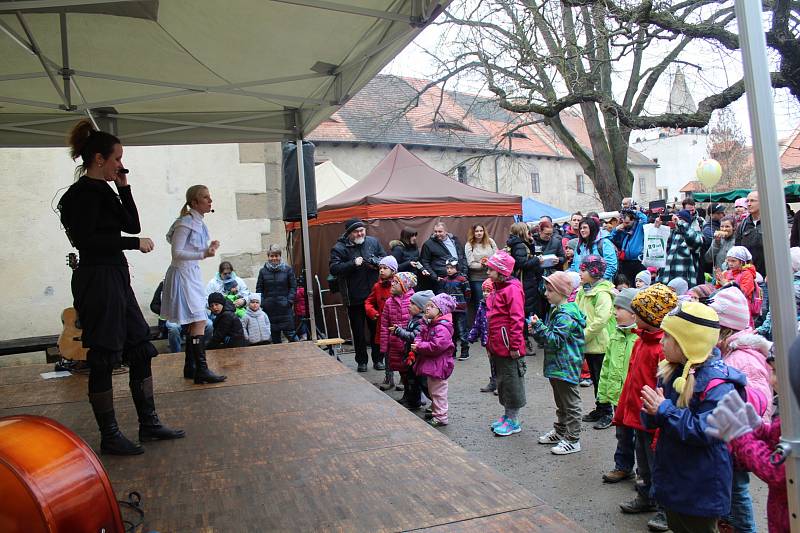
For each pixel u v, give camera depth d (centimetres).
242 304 888
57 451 187
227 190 1004
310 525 244
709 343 277
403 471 294
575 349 506
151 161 962
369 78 530
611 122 1812
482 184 3153
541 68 1467
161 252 965
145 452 340
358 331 860
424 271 939
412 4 404
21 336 882
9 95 599
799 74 889
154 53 522
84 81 575
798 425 196
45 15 448
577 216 1053
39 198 891
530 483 450
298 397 444
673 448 280
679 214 841
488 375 805
